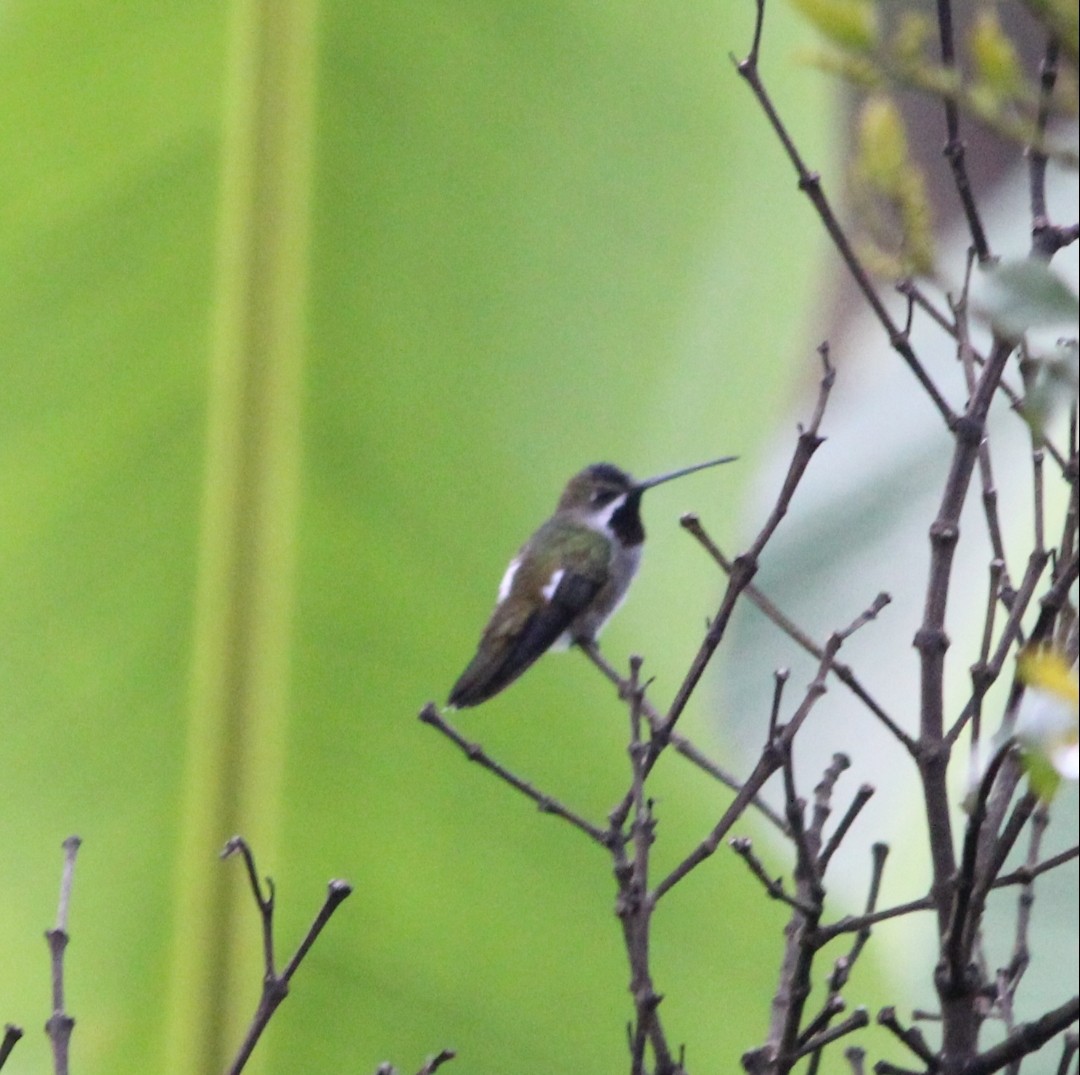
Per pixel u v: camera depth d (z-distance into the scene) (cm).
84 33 759
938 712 516
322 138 757
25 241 748
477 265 768
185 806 709
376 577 741
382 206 758
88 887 698
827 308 1192
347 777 722
